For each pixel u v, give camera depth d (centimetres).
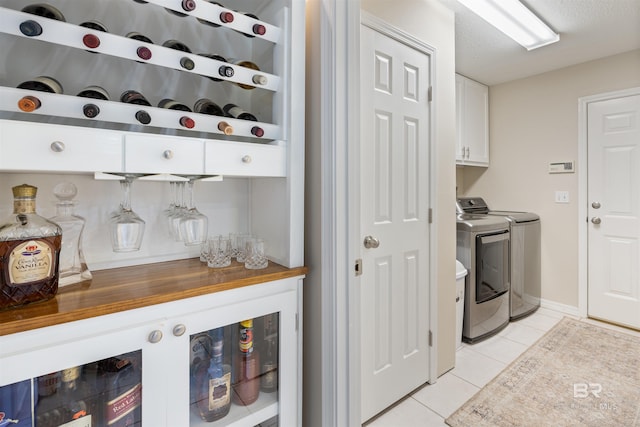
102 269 110
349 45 117
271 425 113
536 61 281
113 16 109
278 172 114
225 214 135
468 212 313
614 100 270
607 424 160
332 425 118
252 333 110
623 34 234
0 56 93
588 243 288
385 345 169
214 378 102
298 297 116
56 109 79
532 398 181
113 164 84
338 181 116
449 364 208
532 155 317
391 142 168
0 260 75
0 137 70
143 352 84
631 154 264
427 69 186
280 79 115
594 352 231
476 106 328
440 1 191
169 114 94
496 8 197
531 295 303
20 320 69
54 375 75
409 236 179
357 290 122
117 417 83
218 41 130
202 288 93
